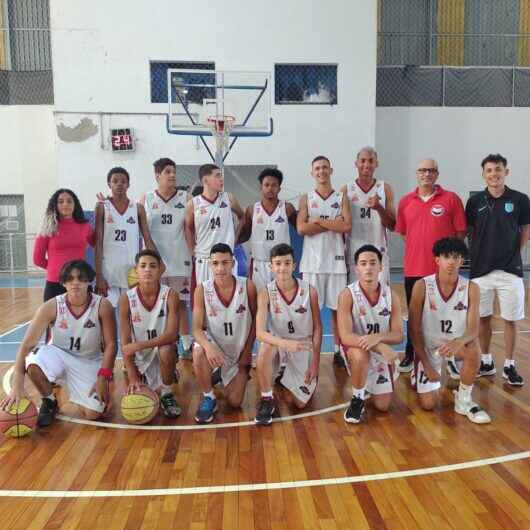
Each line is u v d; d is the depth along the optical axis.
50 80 10.92
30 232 11.30
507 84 11.12
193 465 2.53
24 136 11.07
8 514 2.12
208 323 3.22
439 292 3.17
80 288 3.09
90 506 2.17
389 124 11.06
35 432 2.96
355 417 3.03
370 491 2.27
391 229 4.10
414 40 11.34
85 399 3.10
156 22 9.73
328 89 10.15
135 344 3.09
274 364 3.23
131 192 10.03
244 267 6.93
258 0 9.80
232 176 10.12
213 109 9.41
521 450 2.67
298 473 2.44
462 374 3.14
